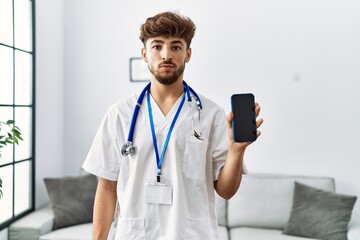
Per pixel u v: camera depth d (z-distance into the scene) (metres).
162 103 1.21
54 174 3.14
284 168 2.97
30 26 2.74
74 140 3.26
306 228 2.36
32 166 2.79
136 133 1.17
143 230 1.13
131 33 3.15
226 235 2.46
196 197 1.14
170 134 1.15
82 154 3.25
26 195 2.76
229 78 3.01
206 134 1.17
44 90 2.94
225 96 3.02
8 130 2.42
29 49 2.75
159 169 1.13
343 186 2.88
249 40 2.98
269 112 2.97
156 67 1.09
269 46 2.95
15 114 2.56
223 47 3.01
